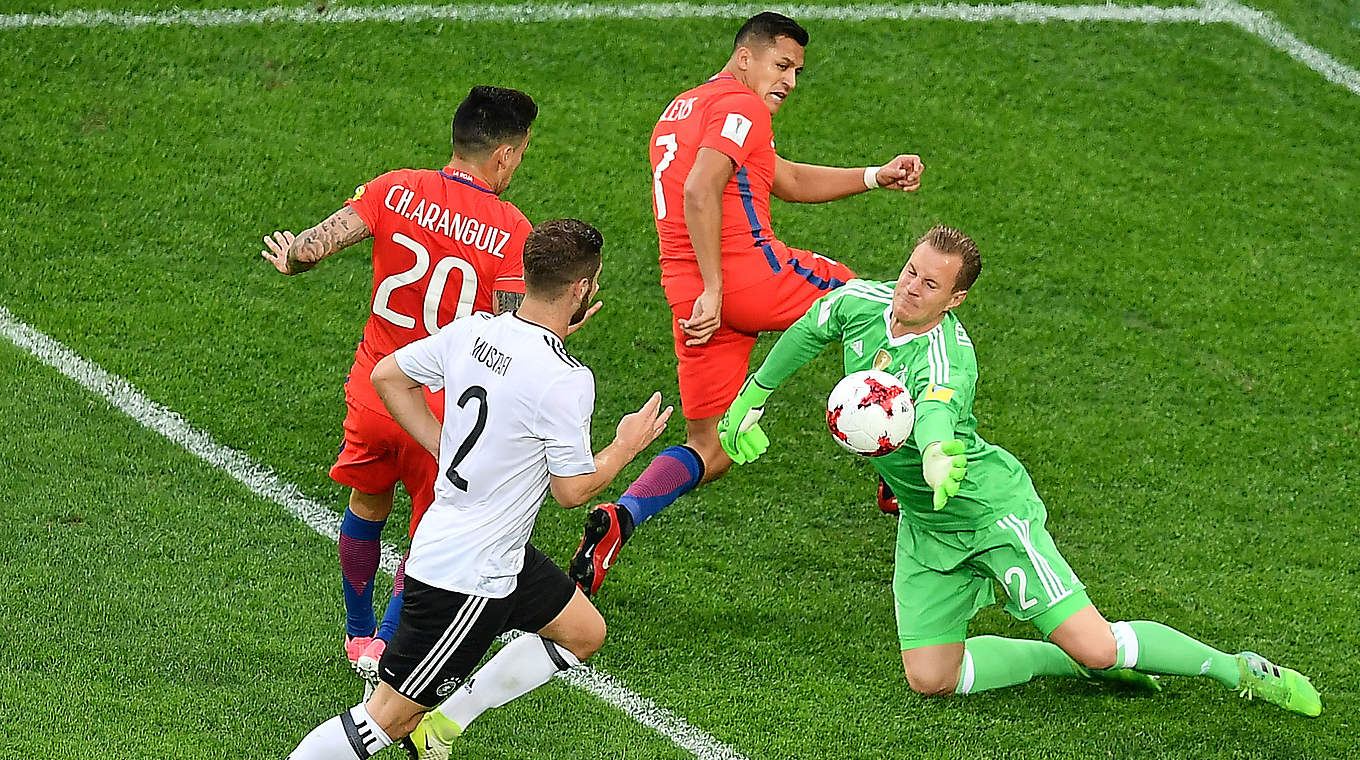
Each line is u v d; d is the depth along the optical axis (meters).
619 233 27.66
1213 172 30.25
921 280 15.42
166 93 30.31
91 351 23.77
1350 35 34.97
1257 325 26.09
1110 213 28.84
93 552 19.45
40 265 25.62
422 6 33.56
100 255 26.06
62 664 17.30
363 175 28.59
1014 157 30.31
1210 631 19.38
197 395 23.08
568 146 29.78
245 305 25.27
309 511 20.91
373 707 14.91
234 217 27.27
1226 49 34.12
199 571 19.34
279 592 19.12
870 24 34.09
